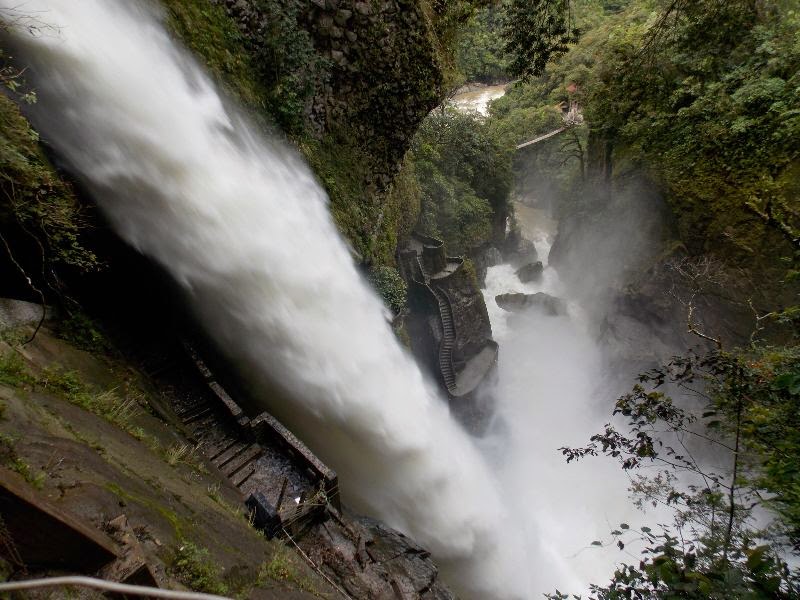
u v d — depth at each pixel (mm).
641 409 5254
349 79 11352
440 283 21781
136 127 7398
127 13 7465
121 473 3918
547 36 8430
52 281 6492
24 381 4250
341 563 6969
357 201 13078
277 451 8336
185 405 8562
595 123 19609
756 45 14500
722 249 16484
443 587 8328
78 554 2588
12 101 5297
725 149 16266
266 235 9805
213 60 8945
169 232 8359
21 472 2902
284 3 9781
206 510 4934
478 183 30391
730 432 4898
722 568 2988
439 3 12789
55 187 5863
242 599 3697
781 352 5656
